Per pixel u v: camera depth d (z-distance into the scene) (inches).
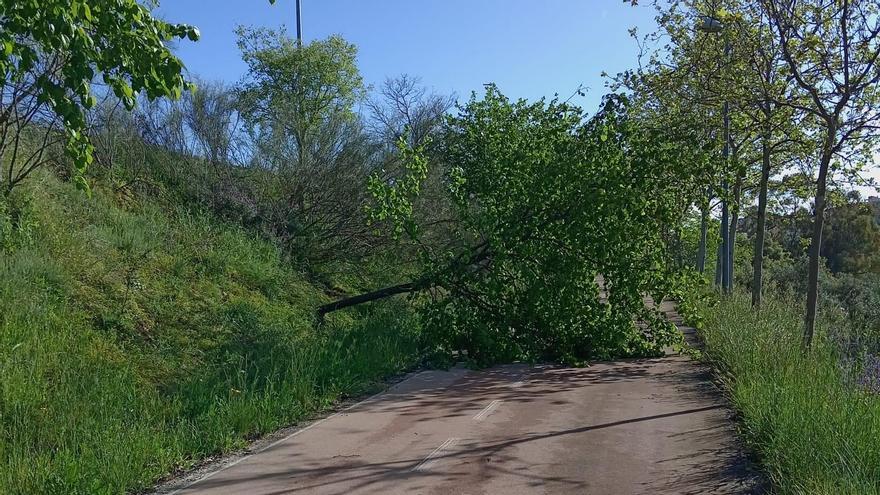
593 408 309.9
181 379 312.7
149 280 397.1
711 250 954.1
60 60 275.6
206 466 236.8
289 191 596.1
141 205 503.5
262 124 647.1
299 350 363.3
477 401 326.6
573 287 417.1
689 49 458.0
